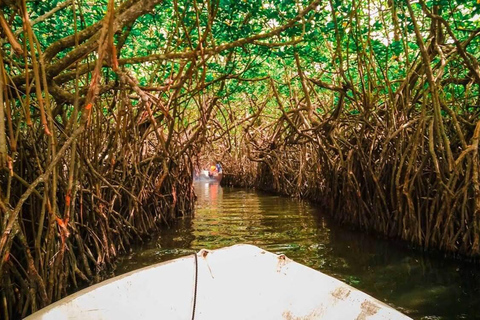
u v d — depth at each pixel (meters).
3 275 3.91
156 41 7.00
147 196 8.81
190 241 7.89
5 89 2.95
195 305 2.53
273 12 5.96
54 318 2.15
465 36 7.16
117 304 2.38
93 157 6.31
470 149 5.48
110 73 6.21
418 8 7.78
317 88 12.30
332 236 8.01
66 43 3.79
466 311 4.25
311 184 14.30
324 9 7.09
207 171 31.97
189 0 4.67
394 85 9.00
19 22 4.88
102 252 6.13
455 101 7.09
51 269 4.09
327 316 2.42
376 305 2.31
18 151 4.34
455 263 5.93
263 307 2.54
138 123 7.55
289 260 2.69
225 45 4.89
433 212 6.50
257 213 11.58
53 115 4.72
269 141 14.88
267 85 13.15
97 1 6.32
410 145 6.65
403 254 6.51
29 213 4.66
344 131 9.53
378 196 7.79
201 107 8.47
